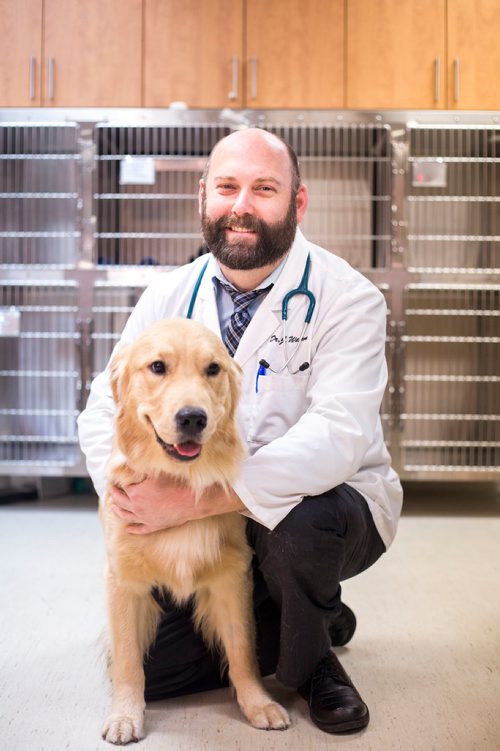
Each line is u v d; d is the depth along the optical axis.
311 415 1.81
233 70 4.23
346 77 4.23
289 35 4.22
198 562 1.75
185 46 4.23
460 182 4.38
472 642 2.27
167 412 1.59
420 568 3.05
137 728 1.67
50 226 4.54
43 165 4.51
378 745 1.64
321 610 1.74
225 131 4.30
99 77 4.24
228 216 1.98
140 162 4.08
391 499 2.02
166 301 2.14
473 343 4.38
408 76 4.23
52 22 4.23
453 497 4.60
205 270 2.16
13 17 4.24
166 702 1.88
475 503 4.42
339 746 1.63
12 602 2.59
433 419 4.37
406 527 3.80
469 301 4.34
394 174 4.09
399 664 2.11
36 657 2.13
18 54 4.25
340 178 4.54
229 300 2.13
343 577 1.97
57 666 2.07
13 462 4.17
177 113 4.11
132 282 4.12
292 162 2.07
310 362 2.01
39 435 4.41
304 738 1.67
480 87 4.24
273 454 1.70
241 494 1.67
